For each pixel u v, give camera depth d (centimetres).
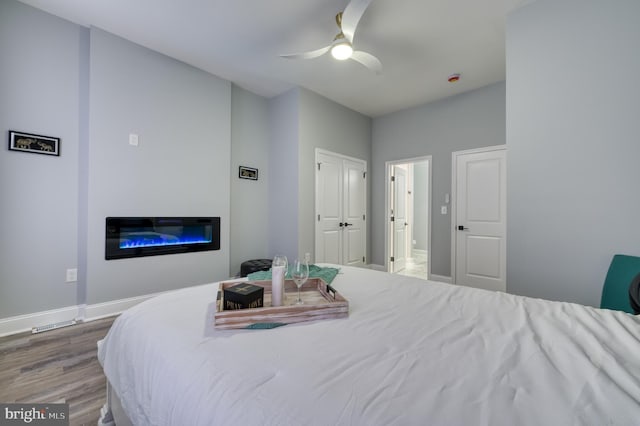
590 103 190
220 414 58
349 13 191
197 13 233
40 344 204
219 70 327
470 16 231
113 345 107
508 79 225
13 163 222
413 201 632
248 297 102
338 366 70
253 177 390
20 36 225
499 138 348
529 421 51
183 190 310
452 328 94
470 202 372
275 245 397
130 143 273
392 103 420
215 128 337
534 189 213
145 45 279
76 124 251
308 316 101
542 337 86
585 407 54
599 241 187
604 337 85
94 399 146
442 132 401
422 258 620
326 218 402
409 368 69
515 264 222
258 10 227
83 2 223
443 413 53
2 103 218
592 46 189
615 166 182
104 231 258
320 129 393
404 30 249
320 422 52
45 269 237
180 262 307
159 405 72
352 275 173
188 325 96
